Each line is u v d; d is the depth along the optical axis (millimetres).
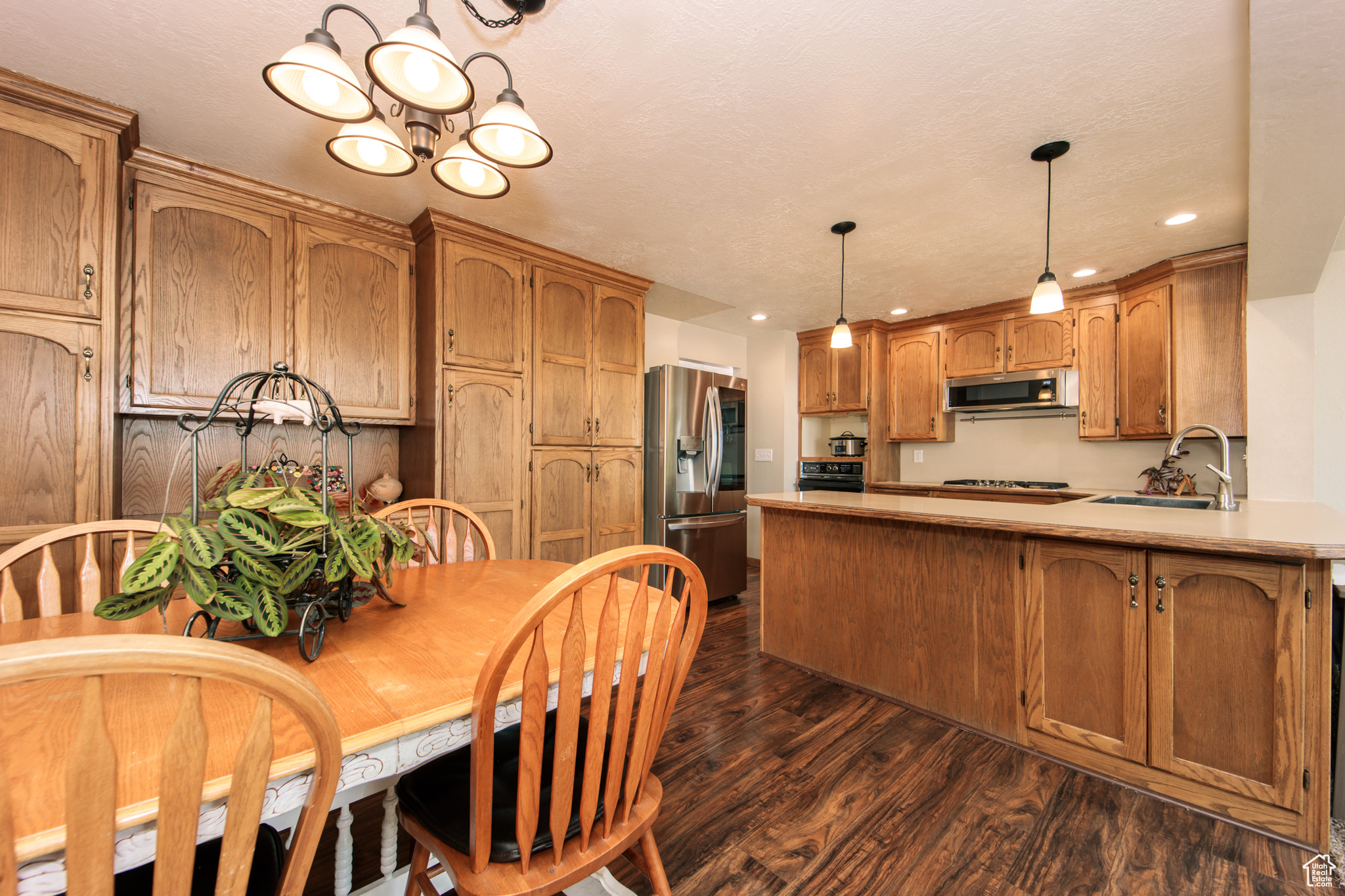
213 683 834
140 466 2273
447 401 2635
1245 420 2971
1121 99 1695
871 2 1338
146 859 567
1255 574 1485
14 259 1693
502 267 2840
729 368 5172
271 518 940
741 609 3775
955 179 2207
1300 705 1427
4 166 1673
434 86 1061
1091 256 3104
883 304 4145
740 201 2414
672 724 2092
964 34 1438
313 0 1339
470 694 824
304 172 2188
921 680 2211
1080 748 1802
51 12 1379
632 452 3500
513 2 1335
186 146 2004
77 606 1784
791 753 1884
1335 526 1612
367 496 2697
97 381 1827
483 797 782
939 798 1639
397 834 1293
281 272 2328
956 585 2119
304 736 694
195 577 814
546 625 1152
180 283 2094
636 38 1462
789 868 1354
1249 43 1313
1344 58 1212
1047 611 1881
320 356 2438
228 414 2203
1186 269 3121
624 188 2293
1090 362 3676
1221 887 1294
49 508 1758
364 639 1055
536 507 2988
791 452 5082
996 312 4117
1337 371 2869
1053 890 1287
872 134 1896
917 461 4930
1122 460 3848
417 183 2270
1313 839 1408
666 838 1458
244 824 552
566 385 3139
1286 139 1545
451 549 1914
